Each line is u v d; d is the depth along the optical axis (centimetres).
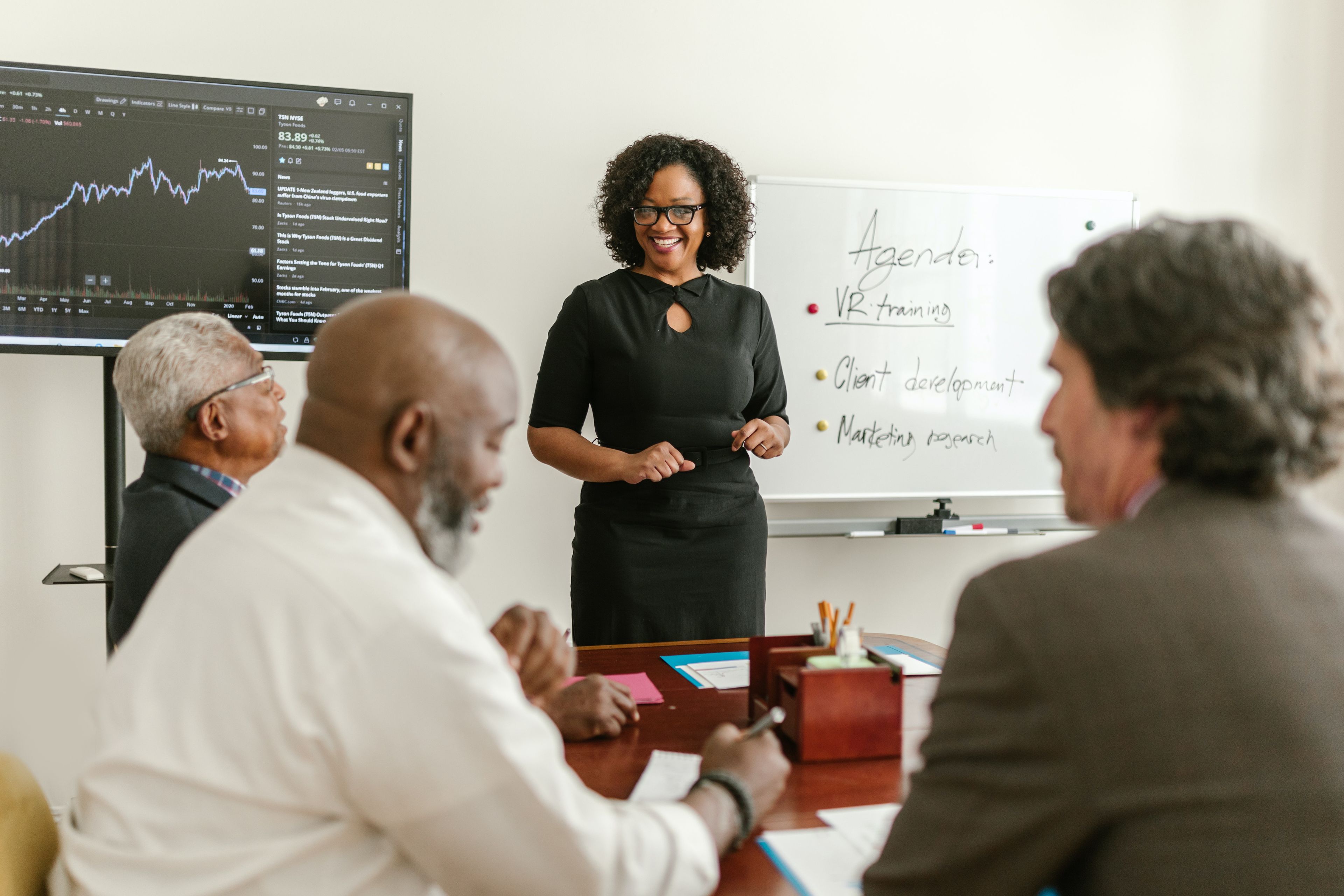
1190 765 57
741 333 218
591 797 75
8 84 220
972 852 63
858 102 294
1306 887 55
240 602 69
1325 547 63
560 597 282
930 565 309
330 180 243
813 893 82
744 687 141
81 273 228
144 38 248
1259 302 62
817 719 112
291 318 243
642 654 160
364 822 70
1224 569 61
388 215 247
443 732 67
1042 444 304
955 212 294
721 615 214
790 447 285
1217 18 316
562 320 215
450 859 68
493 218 273
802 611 299
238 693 68
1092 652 60
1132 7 311
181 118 232
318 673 67
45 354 229
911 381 293
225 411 135
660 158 218
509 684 72
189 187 234
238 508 77
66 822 77
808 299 284
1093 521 73
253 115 237
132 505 133
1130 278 65
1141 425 66
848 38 293
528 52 272
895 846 68
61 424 250
